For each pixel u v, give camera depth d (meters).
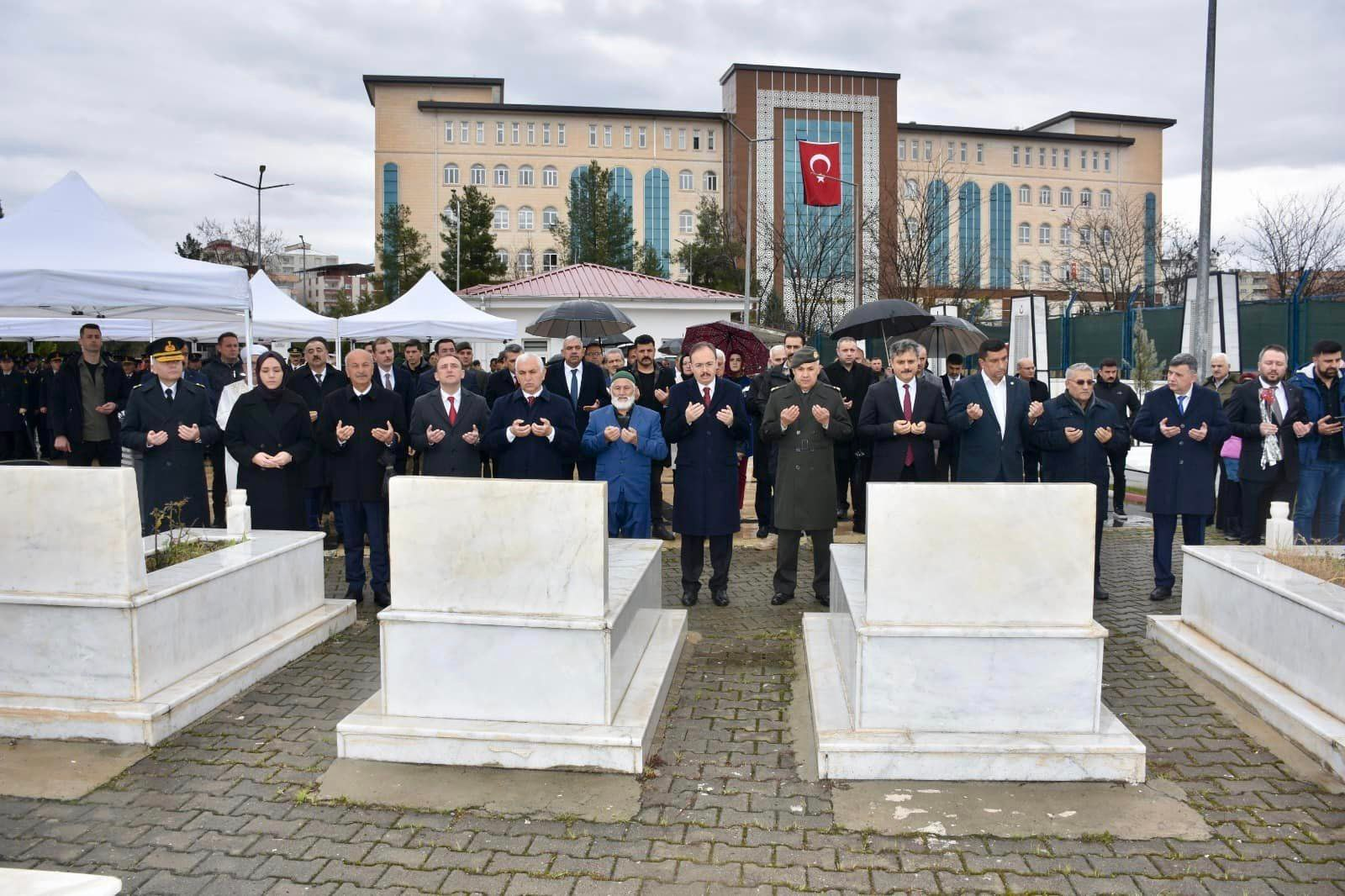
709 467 6.82
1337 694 4.23
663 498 12.34
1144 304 40.91
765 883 3.21
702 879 3.23
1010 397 6.83
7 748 4.28
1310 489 7.98
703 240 53.56
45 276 7.61
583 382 9.16
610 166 72.75
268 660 5.30
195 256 51.81
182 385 7.12
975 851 3.41
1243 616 5.11
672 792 3.88
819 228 38.69
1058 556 4.01
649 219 73.06
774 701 4.97
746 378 11.36
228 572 5.16
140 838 3.51
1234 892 3.13
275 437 7.02
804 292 36.50
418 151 72.31
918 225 37.81
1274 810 3.69
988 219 76.25
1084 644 3.99
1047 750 3.90
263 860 3.36
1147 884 3.18
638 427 6.96
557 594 4.14
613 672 4.19
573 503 4.11
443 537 4.19
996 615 4.03
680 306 32.69
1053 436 6.99
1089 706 4.02
